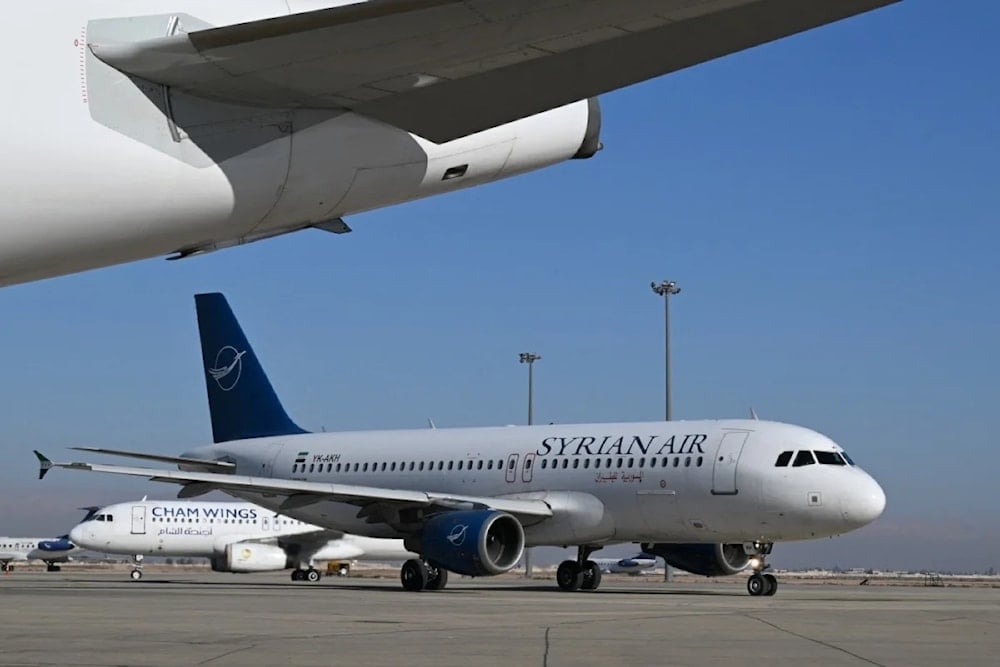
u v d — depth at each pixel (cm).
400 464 6731
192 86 992
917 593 6812
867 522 5394
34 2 938
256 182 1041
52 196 934
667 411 8344
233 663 1927
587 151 1311
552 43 925
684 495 5638
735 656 2145
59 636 2528
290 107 1045
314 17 895
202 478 5781
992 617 3559
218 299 7744
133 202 975
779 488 5400
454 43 929
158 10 986
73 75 944
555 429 6328
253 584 8275
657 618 3406
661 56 946
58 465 5284
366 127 1088
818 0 887
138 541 10438
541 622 3170
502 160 1230
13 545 15475
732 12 891
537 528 6122
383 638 2534
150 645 2289
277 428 7512
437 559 5638
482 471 6375
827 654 2198
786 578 17175
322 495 6006
